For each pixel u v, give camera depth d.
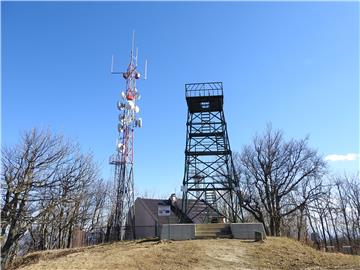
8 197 27.58
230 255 18.44
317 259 18.84
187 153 33.16
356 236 55.75
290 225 54.91
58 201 30.42
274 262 17.64
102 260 16.50
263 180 44.72
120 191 44.16
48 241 41.12
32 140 30.42
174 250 19.03
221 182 32.59
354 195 57.34
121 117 45.16
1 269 24.83
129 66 45.91
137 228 45.44
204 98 34.03
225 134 33.41
